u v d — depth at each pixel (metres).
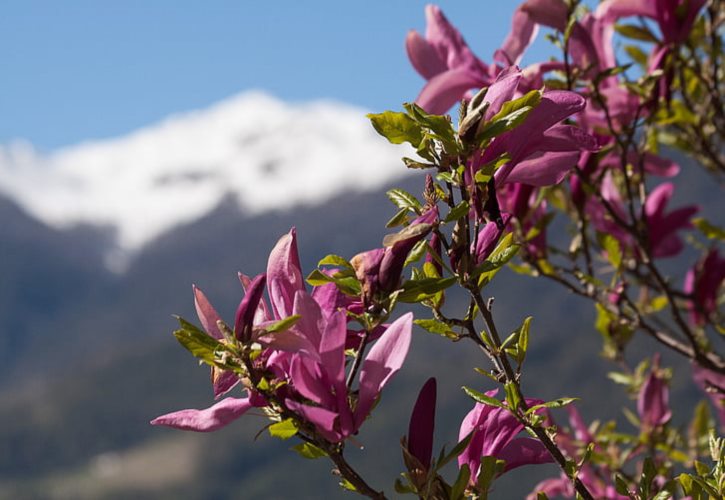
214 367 1.79
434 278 1.84
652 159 3.80
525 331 1.97
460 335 1.99
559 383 109.69
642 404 4.04
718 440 2.15
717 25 4.10
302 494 136.50
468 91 2.88
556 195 4.01
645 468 2.11
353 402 1.78
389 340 1.81
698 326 4.24
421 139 1.83
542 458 2.05
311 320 1.76
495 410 2.05
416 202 1.87
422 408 1.89
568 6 3.01
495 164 1.84
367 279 1.81
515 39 3.04
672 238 4.19
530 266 3.62
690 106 4.02
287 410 1.77
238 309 1.73
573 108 1.90
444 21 3.00
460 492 1.86
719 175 4.55
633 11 3.43
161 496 155.62
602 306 3.61
